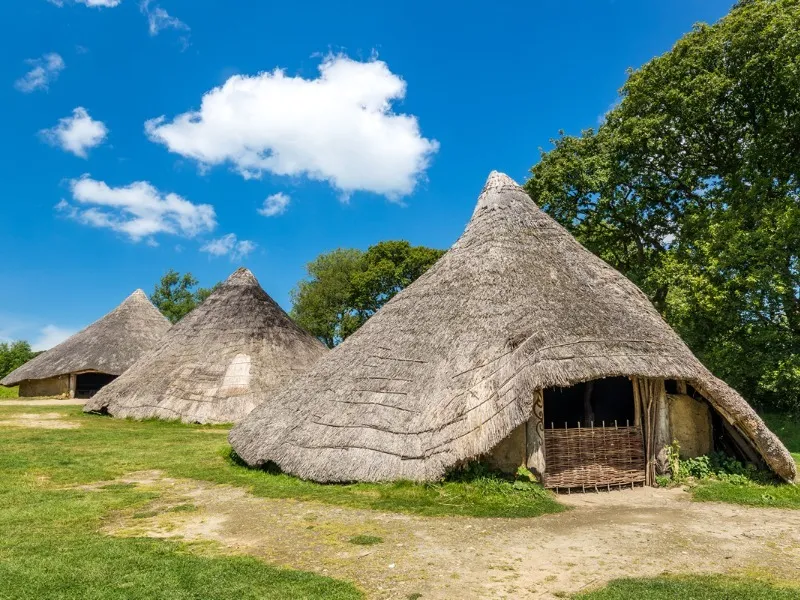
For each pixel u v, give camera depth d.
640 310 11.61
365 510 8.34
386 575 5.73
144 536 7.06
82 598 5.04
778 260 17.59
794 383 17.77
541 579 5.63
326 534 7.17
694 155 24.17
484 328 10.87
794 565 6.11
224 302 23.98
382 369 11.43
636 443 10.45
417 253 46.00
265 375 21.31
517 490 9.23
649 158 24.36
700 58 22.25
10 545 6.55
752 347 18.59
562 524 7.73
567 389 15.80
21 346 53.66
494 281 11.87
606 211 25.53
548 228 13.39
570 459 9.96
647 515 8.29
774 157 20.42
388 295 46.91
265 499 9.07
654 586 5.35
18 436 15.81
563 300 11.02
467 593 5.27
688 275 19.62
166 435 16.73
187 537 7.05
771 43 19.88
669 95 22.58
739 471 10.68
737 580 5.59
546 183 26.45
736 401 10.20
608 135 25.64
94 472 11.20
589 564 6.08
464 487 9.16
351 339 13.41
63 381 30.98
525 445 9.80
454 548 6.62
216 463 12.31
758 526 7.70
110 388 22.23
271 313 24.31
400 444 9.79
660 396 10.70
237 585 5.36
